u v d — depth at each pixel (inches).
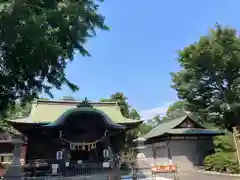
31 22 203.8
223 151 751.7
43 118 818.2
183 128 1026.1
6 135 963.3
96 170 610.9
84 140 714.2
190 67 859.4
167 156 964.6
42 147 746.8
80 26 277.1
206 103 869.8
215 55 782.5
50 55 244.4
